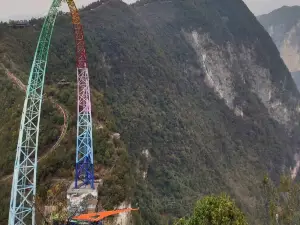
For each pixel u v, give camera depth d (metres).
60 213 25.19
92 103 88.06
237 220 28.39
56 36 129.00
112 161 68.12
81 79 66.06
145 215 83.44
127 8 184.25
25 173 55.97
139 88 138.00
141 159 109.62
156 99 140.75
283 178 34.62
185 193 110.75
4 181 67.56
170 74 161.12
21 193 53.41
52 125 78.88
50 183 62.19
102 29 151.12
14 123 79.88
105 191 59.50
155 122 127.50
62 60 119.62
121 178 64.50
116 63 139.88
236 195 130.38
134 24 170.50
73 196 55.72
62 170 65.56
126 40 153.00
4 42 113.94
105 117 88.12
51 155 69.31
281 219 32.97
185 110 151.38
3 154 74.06
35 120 65.19
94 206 53.88
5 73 98.88
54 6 58.75
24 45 119.62
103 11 169.75
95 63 129.25
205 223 28.77
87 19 157.38
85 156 60.56
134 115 122.06
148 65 151.12
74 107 84.12
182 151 127.62
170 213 98.19
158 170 114.44
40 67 61.75
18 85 94.56
